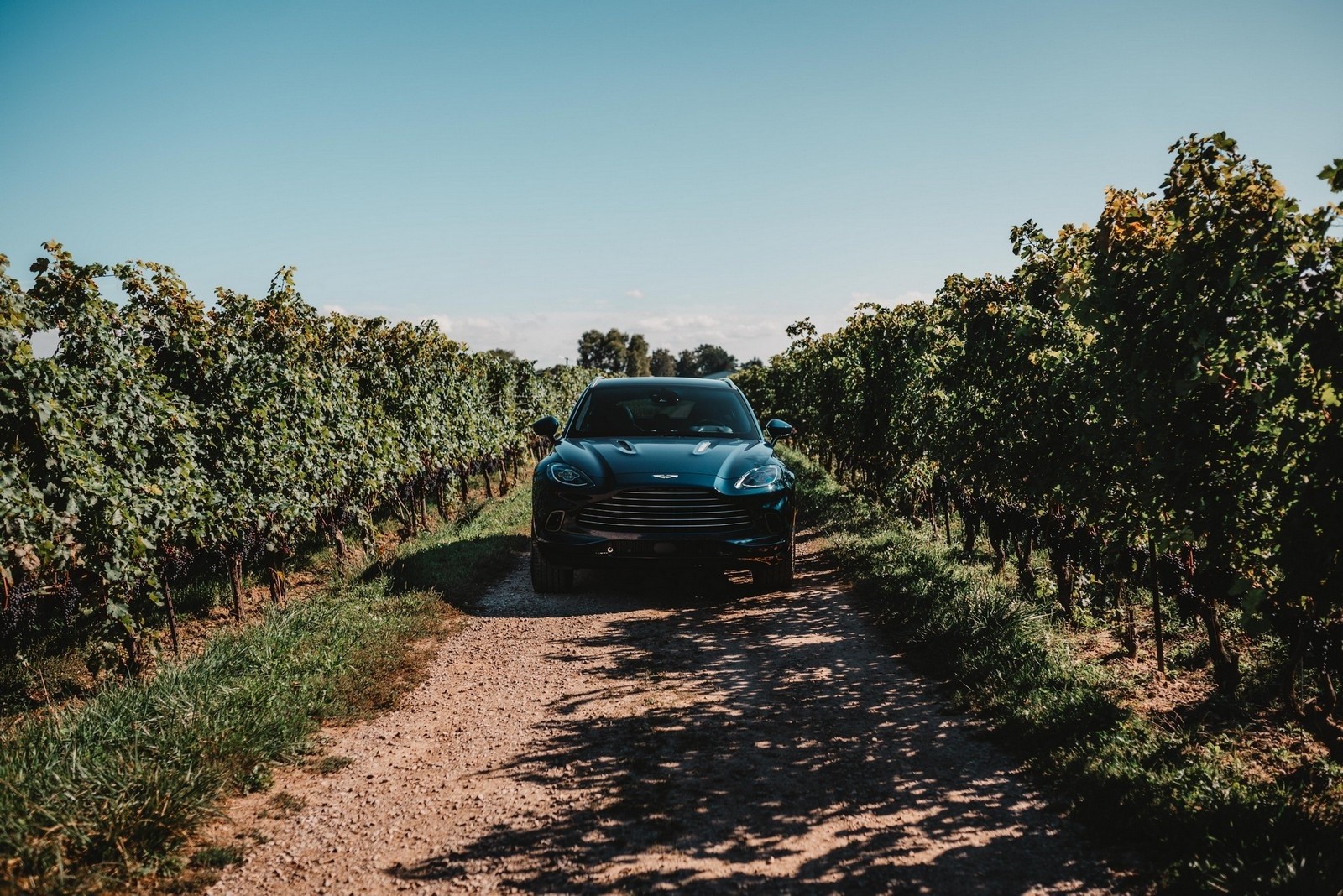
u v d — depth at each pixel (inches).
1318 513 108.7
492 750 140.0
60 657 205.2
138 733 131.1
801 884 98.3
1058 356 190.5
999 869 100.5
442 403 467.2
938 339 312.8
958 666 171.2
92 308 196.4
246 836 110.9
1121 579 208.5
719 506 228.4
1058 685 154.4
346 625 200.5
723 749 138.9
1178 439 135.9
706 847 107.3
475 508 458.0
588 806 119.1
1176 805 106.9
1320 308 110.7
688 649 196.4
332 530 306.2
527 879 100.2
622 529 228.1
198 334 247.3
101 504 176.9
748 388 1088.8
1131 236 149.6
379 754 138.9
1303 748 128.6
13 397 155.9
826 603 234.4
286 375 284.2
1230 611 183.8
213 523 227.0
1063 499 191.6
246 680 159.0
